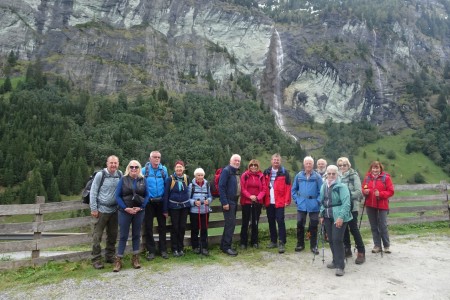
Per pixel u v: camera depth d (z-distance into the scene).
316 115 141.00
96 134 92.81
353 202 9.52
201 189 10.52
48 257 9.33
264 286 7.77
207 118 117.25
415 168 113.38
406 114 140.12
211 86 136.75
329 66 143.88
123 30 140.00
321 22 164.50
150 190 9.77
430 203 28.83
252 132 113.69
